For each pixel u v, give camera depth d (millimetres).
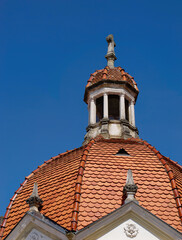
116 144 33312
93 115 38375
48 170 32812
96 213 26453
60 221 26422
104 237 25031
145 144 33812
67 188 28641
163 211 26969
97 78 39719
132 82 40188
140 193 27938
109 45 42688
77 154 32656
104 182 28484
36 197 27578
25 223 26641
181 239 24969
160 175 29484
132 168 29844
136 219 25375
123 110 37906
